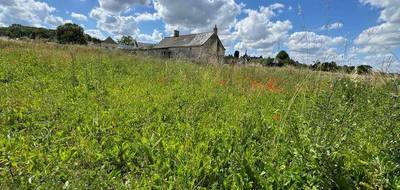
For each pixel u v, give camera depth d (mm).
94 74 8031
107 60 11203
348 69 6293
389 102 3902
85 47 16781
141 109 5051
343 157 2889
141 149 3443
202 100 5699
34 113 4465
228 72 9742
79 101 5285
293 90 7152
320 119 3406
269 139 3846
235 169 3020
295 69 10086
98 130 3896
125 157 3336
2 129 3873
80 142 3459
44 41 18766
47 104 4848
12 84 6359
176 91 6664
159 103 5594
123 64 10945
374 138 3482
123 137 3756
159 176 2922
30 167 2869
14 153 3188
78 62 9688
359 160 2771
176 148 3492
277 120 4668
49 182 2557
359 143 3342
